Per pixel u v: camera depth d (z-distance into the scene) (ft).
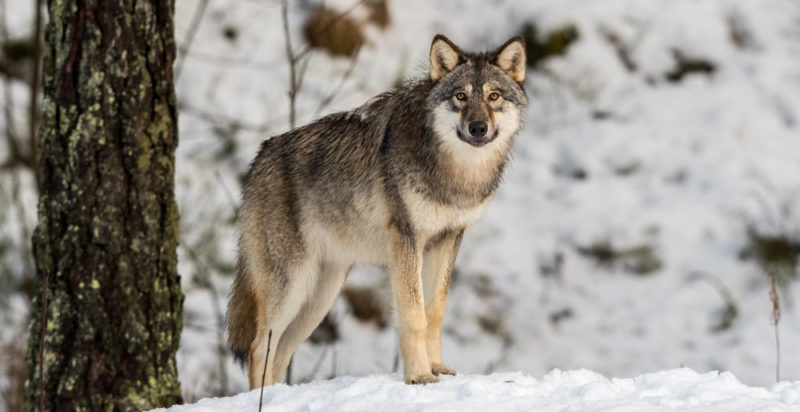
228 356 71.46
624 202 91.15
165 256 43.39
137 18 41.75
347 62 103.19
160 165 42.98
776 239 83.71
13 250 73.36
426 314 45.78
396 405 34.22
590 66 106.32
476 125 42.75
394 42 106.93
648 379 36.70
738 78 105.29
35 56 64.08
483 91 43.86
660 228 87.35
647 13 111.75
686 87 105.40
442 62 44.80
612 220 88.79
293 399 36.04
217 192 86.12
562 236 88.38
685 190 91.86
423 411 32.30
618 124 100.37
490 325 79.87
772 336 74.13
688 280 82.43
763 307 78.07
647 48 108.78
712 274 82.23
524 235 88.94
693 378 36.14
